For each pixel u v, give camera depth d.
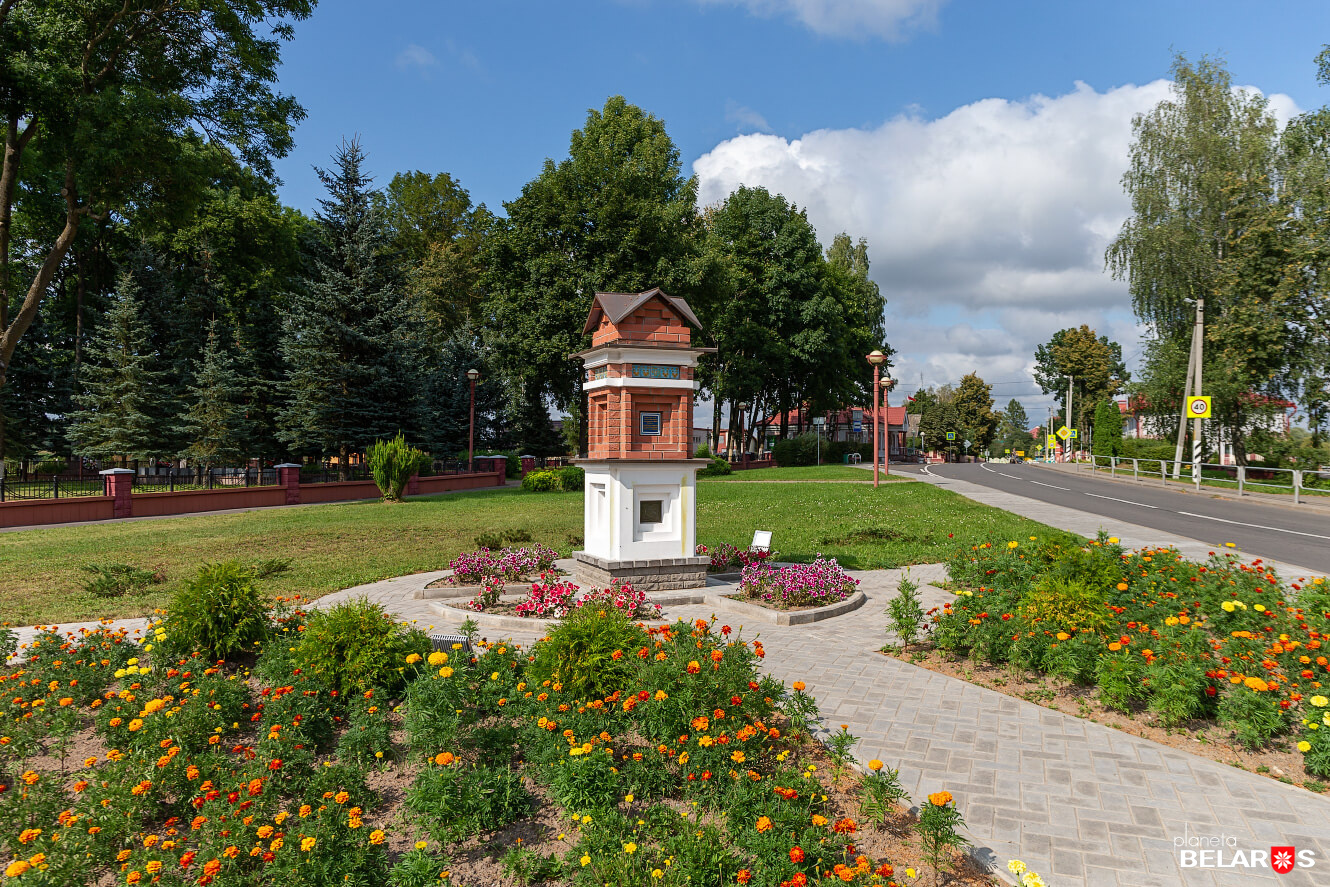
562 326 33.06
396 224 51.53
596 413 11.59
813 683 7.09
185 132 23.92
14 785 4.84
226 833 3.87
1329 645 6.27
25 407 34.75
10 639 7.26
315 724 5.27
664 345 10.79
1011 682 7.05
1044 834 4.38
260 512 23.88
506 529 18.80
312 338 29.94
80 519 21.47
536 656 6.15
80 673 6.01
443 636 6.85
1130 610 7.53
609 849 3.87
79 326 32.75
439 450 35.94
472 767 4.86
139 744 4.77
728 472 42.00
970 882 3.91
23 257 34.72
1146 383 33.72
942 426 83.19
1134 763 5.32
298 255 36.91
